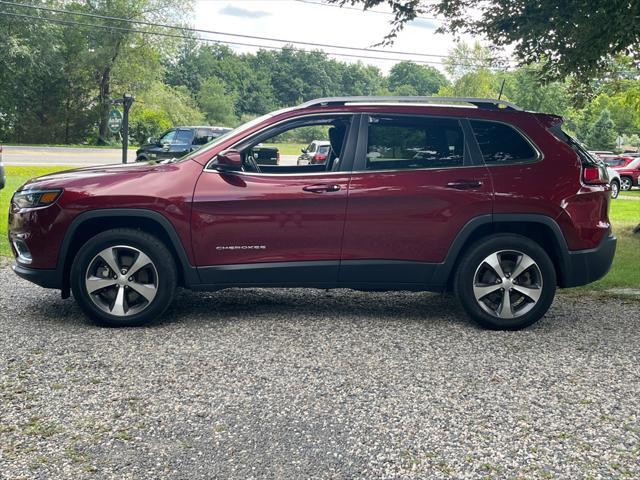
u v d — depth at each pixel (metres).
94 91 61.69
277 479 3.01
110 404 3.85
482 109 5.72
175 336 5.22
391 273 5.56
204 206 5.38
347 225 5.47
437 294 7.05
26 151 39.97
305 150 5.64
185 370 4.44
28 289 6.89
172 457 3.21
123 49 57.38
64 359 4.62
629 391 4.20
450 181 5.52
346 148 5.57
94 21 56.22
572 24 9.55
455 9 10.98
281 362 4.64
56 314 5.86
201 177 5.45
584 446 3.40
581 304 6.73
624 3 8.72
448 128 5.65
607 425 3.67
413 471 3.11
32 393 3.99
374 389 4.15
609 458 3.27
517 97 74.00
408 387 4.20
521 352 4.99
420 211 5.50
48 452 3.24
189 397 3.97
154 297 5.41
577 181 5.62
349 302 6.58
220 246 5.42
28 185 5.57
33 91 58.69
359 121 5.62
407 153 5.60
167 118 64.19
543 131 5.70
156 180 5.41
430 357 4.82
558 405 3.94
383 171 5.54
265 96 135.00
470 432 3.54
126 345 4.96
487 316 5.57
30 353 4.73
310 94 141.00
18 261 5.59
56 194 5.36
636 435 3.54
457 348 5.05
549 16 9.62
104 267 5.42
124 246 5.36
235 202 5.39
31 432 3.46
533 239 5.89
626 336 5.49
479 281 5.59
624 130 84.62
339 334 5.37
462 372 4.50
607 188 5.79
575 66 10.44
